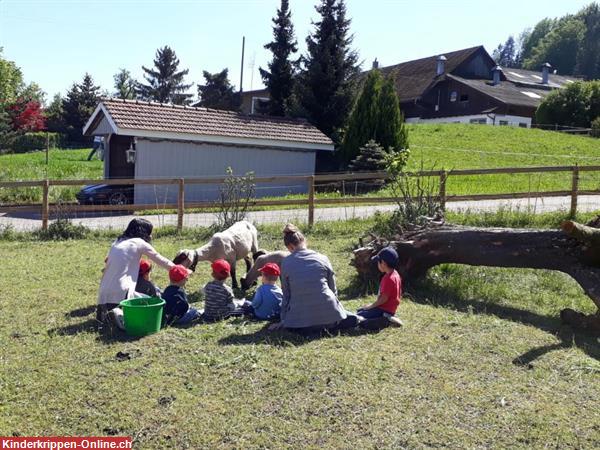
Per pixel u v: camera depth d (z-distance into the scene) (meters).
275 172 20.39
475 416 3.95
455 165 22.27
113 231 11.75
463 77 48.41
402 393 4.25
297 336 5.40
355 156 21.69
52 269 8.28
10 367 4.63
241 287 7.14
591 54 92.06
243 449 3.55
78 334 5.41
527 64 98.62
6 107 50.00
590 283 6.22
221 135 18.70
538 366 4.84
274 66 28.48
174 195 18.17
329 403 4.08
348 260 9.00
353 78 24.31
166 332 5.47
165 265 6.03
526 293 7.31
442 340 5.39
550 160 23.95
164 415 3.91
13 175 21.67
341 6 24.34
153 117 18.06
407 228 8.34
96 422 3.83
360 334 5.53
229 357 4.84
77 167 26.19
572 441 3.68
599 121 34.56
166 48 67.94
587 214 12.38
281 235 11.16
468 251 7.04
